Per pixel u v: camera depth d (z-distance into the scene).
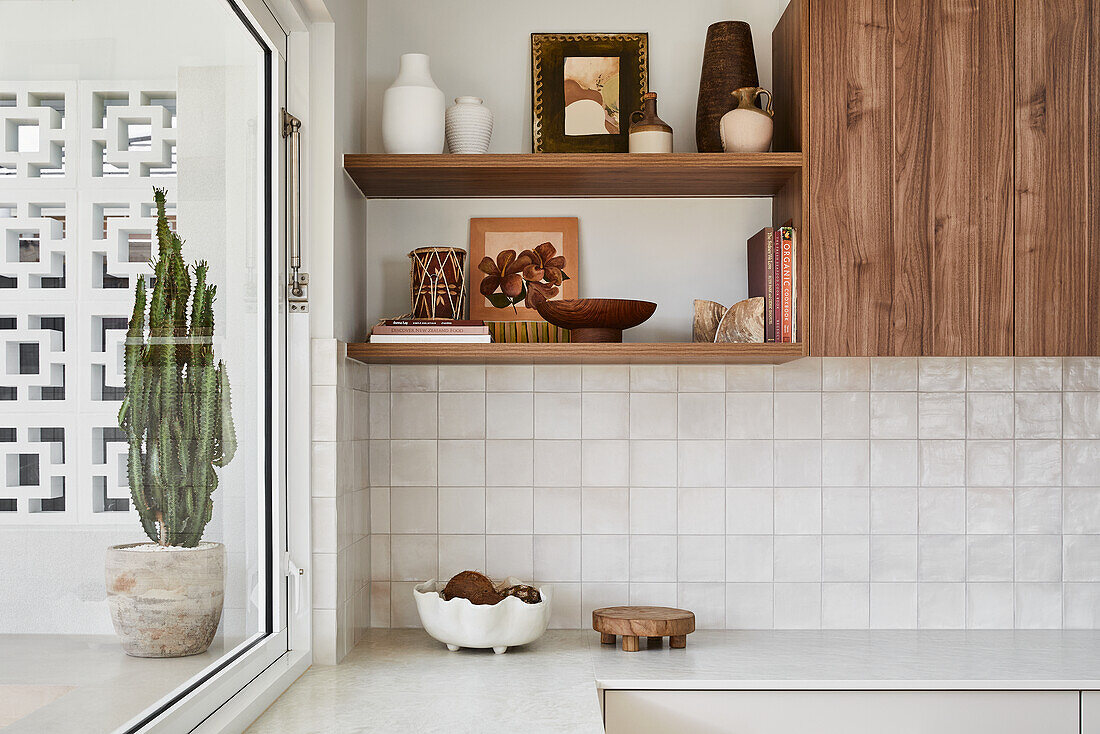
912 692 2.05
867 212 2.25
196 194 1.55
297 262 2.10
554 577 2.55
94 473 1.18
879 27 2.27
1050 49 2.27
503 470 2.56
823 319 2.25
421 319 2.29
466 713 1.76
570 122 2.56
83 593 1.15
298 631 2.10
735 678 2.04
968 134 2.27
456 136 2.35
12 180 1.00
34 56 1.05
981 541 2.54
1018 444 2.55
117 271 1.26
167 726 1.38
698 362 2.49
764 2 2.60
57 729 1.09
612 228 2.59
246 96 1.84
